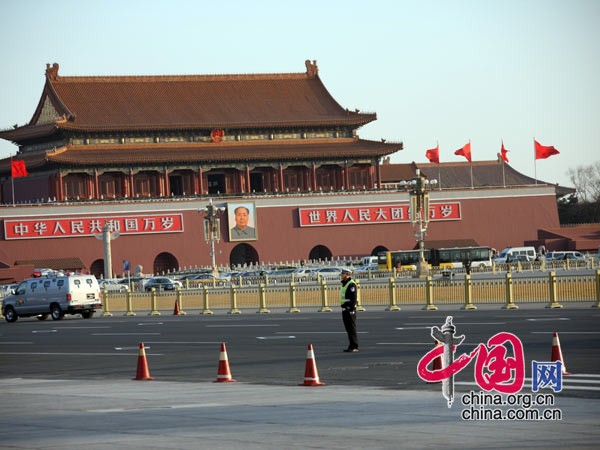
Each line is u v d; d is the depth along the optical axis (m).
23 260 159.50
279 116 184.38
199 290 98.81
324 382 35.03
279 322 67.25
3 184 183.12
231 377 37.22
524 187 188.25
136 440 24.23
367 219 179.62
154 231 167.62
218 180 186.50
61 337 64.25
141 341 57.44
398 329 55.09
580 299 75.62
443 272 122.38
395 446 22.48
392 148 185.38
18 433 26.16
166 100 182.12
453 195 183.75
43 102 179.62
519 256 154.12
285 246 175.38
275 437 24.09
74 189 171.88
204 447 23.03
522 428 24.38
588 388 30.48
